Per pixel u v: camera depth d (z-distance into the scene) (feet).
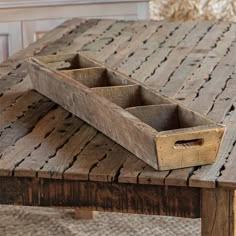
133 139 5.00
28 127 5.75
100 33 8.79
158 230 8.21
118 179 4.71
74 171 4.82
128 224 8.38
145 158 4.90
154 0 10.96
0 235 8.15
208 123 4.98
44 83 6.42
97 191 4.82
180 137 4.73
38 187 4.92
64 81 6.01
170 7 10.95
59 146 5.31
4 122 5.88
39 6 10.80
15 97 6.52
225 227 4.66
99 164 4.94
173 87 6.59
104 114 5.38
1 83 6.94
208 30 8.68
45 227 8.36
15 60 7.75
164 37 8.44
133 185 4.74
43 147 5.31
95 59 7.39
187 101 6.19
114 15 10.79
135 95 5.86
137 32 8.75
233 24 8.93
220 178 4.60
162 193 4.71
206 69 7.12
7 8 10.82
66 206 4.92
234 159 4.93
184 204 4.69
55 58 6.91
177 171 4.75
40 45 8.33
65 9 10.82
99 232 8.21
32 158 5.08
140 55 7.70
